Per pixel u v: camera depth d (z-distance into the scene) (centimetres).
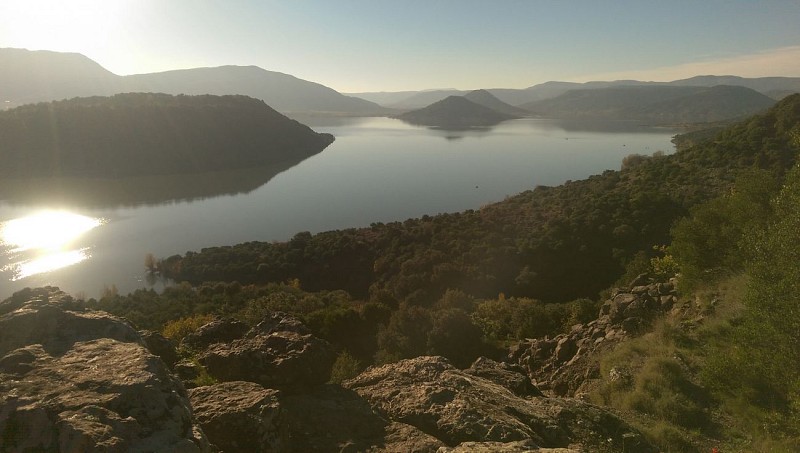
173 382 415
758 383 774
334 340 2331
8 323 455
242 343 707
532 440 533
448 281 4381
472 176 16212
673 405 782
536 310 2114
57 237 8425
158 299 4538
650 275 1778
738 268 1259
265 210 11700
